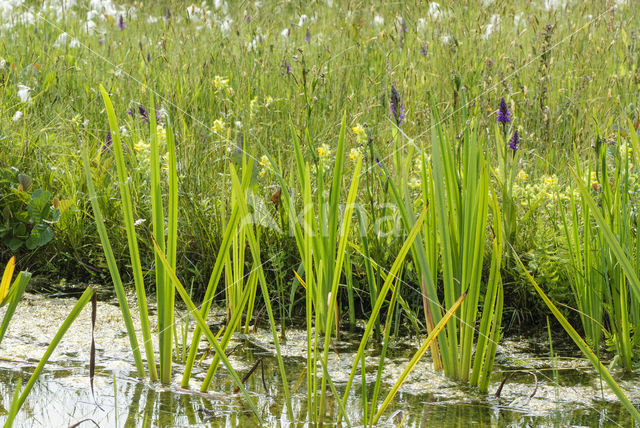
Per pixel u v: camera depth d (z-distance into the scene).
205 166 3.60
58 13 7.39
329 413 2.07
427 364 2.48
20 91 4.26
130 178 3.42
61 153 3.76
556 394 2.14
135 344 2.23
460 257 2.27
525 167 3.76
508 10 6.27
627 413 2.09
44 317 2.87
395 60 5.63
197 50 5.76
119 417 2.00
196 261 3.22
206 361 2.48
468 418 2.04
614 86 5.02
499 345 2.71
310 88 4.60
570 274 2.68
